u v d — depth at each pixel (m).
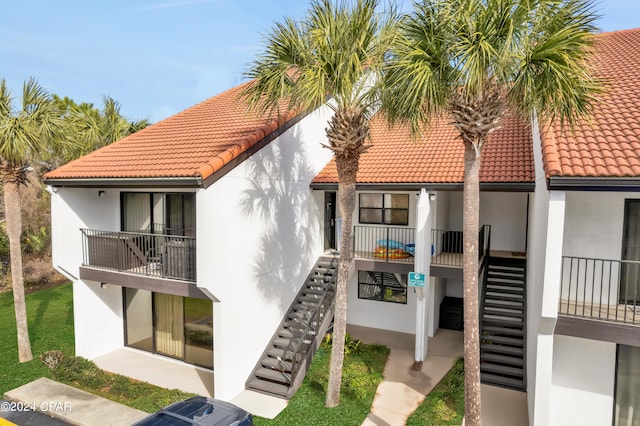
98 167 12.67
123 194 14.54
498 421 10.12
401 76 7.65
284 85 9.31
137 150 13.62
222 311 10.99
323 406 10.56
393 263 14.05
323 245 16.34
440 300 16.77
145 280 12.16
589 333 8.13
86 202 13.73
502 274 15.07
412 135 9.41
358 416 10.13
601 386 9.09
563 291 9.63
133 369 13.18
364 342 15.16
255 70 9.84
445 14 7.11
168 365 13.52
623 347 8.98
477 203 8.07
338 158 9.91
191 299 13.57
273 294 13.10
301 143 14.44
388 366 13.17
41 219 25.47
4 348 14.28
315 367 12.62
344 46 9.08
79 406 10.64
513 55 6.96
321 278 14.94
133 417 10.16
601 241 9.34
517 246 16.94
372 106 9.95
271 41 9.54
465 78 7.21
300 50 9.26
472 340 8.08
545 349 8.30
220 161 10.55
